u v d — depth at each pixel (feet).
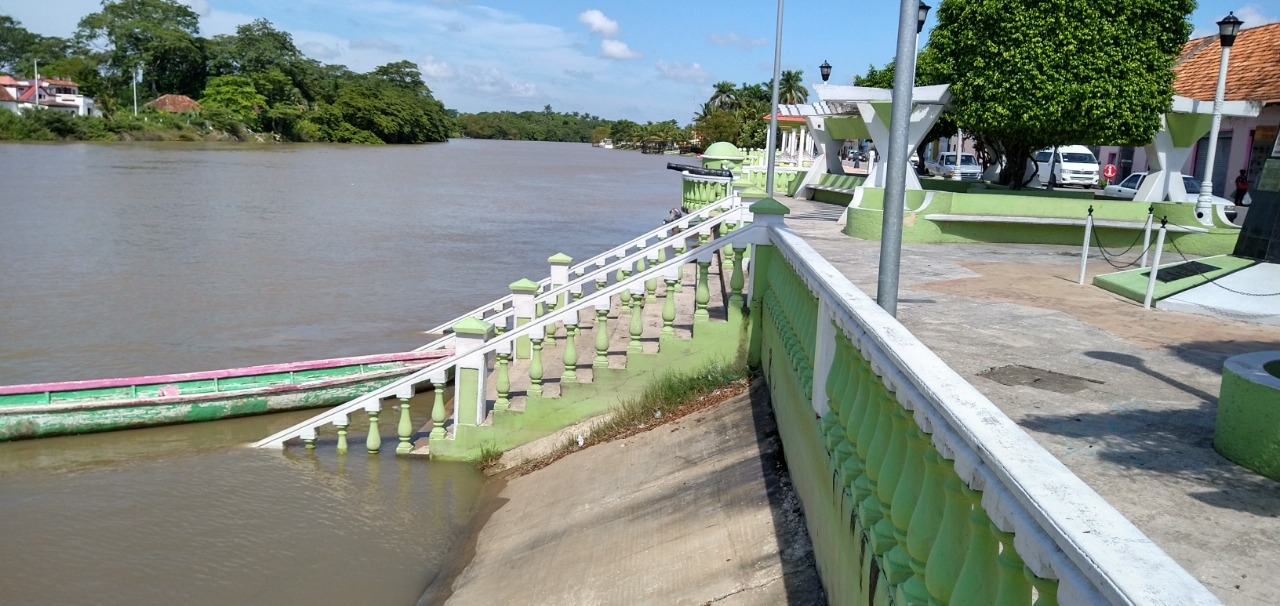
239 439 37.45
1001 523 7.52
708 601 18.67
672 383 32.73
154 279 73.36
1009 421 8.51
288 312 62.49
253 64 418.51
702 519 22.63
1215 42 88.69
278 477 32.86
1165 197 58.39
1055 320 27.94
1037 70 53.01
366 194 165.78
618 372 33.65
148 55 397.60
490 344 33.40
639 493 25.96
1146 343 24.73
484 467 33.19
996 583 8.18
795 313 23.26
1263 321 27.66
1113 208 51.83
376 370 43.80
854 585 13.48
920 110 55.26
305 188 172.14
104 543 27.40
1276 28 80.74
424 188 187.11
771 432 25.84
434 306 65.92
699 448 27.76
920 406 10.11
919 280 36.19
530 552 25.08
